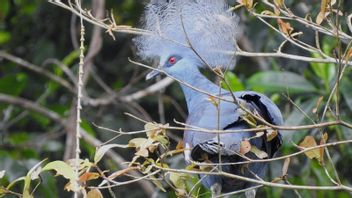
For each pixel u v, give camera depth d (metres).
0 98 13.44
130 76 15.36
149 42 9.32
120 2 14.75
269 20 12.43
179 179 7.69
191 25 8.70
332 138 11.33
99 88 15.49
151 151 7.52
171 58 9.62
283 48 11.84
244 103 8.00
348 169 11.88
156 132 7.45
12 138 13.80
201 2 8.67
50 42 15.15
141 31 8.26
